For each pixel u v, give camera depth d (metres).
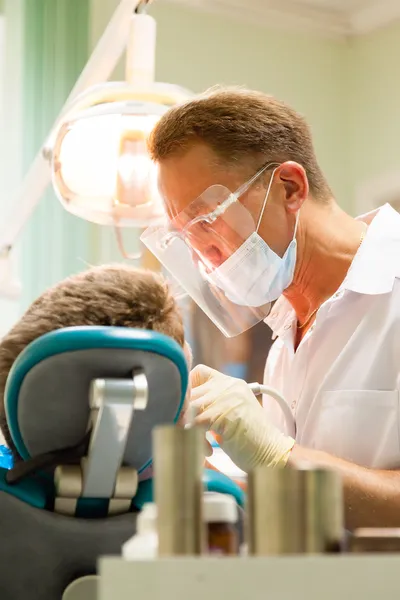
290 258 1.84
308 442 1.85
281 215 1.82
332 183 4.41
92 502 1.01
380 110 4.33
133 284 1.12
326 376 1.81
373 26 4.38
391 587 0.70
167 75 4.05
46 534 0.99
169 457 0.77
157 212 2.21
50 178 2.29
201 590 0.70
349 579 0.71
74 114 2.07
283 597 0.70
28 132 3.64
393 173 4.20
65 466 1.00
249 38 4.27
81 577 0.99
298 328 2.06
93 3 3.90
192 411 1.54
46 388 0.98
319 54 4.45
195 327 3.71
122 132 2.10
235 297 1.87
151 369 0.98
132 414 0.98
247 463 1.60
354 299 1.82
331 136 4.44
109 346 0.95
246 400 1.64
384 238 1.88
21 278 3.54
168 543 0.76
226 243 1.81
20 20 3.73
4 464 1.18
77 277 1.15
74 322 1.08
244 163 1.80
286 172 1.81
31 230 3.59
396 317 1.76
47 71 3.71
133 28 2.02
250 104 1.84
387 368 1.75
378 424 1.74
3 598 0.99
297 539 0.76
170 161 1.83
